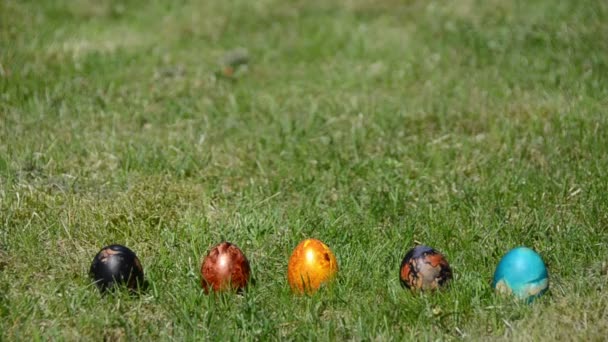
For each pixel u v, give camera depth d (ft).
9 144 27.09
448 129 29.40
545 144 27.53
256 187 25.40
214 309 18.84
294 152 27.73
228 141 28.43
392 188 25.12
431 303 18.95
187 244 21.95
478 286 19.58
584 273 20.56
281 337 18.25
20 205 23.57
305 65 35.86
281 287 19.97
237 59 35.53
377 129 29.12
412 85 33.35
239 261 19.45
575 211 23.47
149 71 34.55
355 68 35.14
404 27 39.58
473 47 36.27
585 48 34.99
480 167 26.40
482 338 18.07
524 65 34.30
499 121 29.58
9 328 18.47
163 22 40.42
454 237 22.39
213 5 42.39
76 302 19.22
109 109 30.66
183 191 24.76
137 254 21.71
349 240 22.22
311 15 41.57
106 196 24.49
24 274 20.70
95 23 39.86
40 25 38.50
